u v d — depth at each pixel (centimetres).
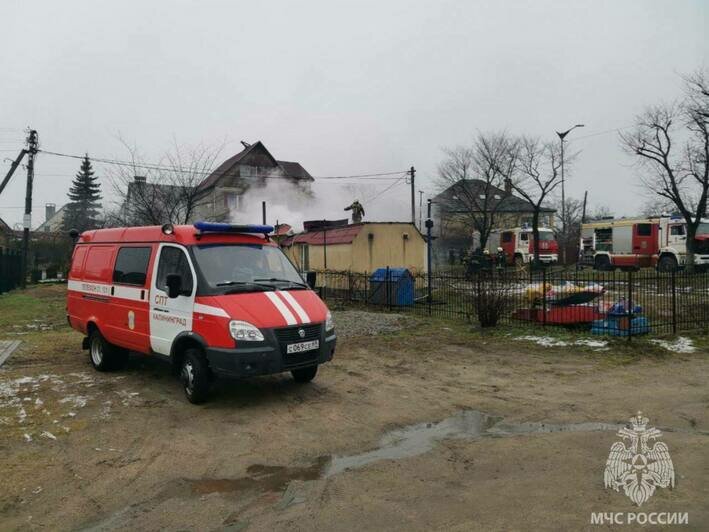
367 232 2064
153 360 877
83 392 684
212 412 605
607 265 3117
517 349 936
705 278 1371
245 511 380
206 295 621
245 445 507
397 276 1527
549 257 3672
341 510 378
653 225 2911
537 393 676
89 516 374
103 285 788
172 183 2428
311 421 575
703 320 1112
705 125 2480
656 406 613
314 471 448
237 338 589
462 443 508
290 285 691
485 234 3528
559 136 3191
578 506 378
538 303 1126
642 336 993
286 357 612
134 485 423
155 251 705
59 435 530
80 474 443
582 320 1069
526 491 403
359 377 764
